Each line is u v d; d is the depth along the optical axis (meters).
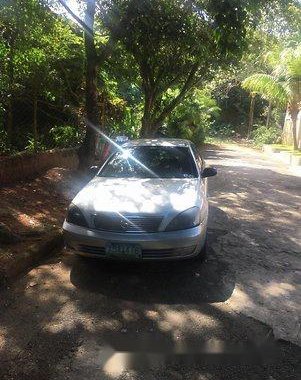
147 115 13.09
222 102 37.12
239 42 7.63
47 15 7.62
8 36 7.79
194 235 4.36
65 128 10.73
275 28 11.41
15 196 7.08
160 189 4.95
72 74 10.73
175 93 16.84
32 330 3.52
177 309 3.90
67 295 4.14
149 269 4.77
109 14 8.48
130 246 4.29
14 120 9.15
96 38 10.00
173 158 5.97
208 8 7.32
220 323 3.66
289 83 18.00
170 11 8.59
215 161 17.00
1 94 8.05
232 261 5.08
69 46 10.20
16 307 3.90
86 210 4.53
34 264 4.87
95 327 3.58
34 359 3.14
